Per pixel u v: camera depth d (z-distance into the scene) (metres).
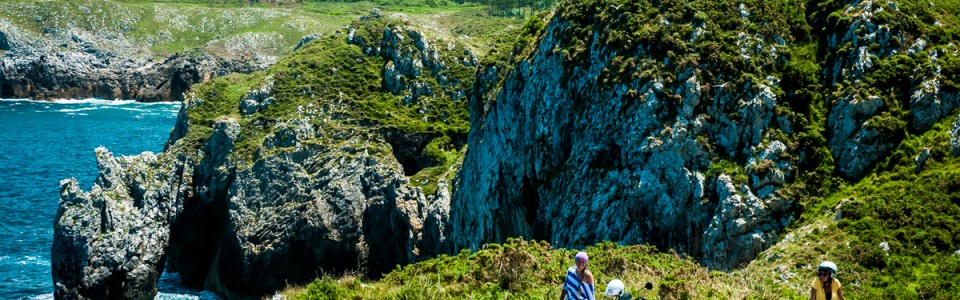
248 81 98.06
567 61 52.84
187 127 90.00
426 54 97.44
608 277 29.78
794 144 42.91
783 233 39.72
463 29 169.38
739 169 42.59
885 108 42.78
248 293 73.62
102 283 70.81
